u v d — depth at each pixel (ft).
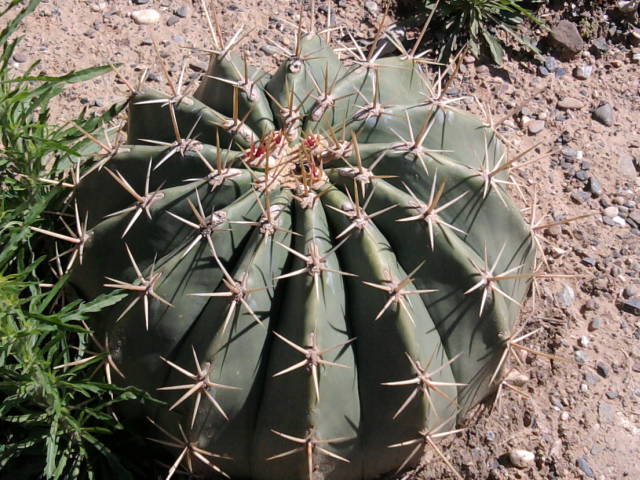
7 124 2.20
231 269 1.92
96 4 3.24
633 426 2.36
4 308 1.88
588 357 2.48
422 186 1.99
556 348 2.49
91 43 3.13
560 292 2.61
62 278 1.96
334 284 1.86
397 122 2.06
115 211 2.11
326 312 1.84
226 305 1.86
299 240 1.88
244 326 1.87
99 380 2.09
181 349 1.95
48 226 2.23
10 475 2.07
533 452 2.30
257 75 2.20
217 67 2.16
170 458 2.15
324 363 1.83
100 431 2.00
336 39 3.18
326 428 1.90
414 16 3.19
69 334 2.14
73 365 2.00
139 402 2.03
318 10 3.26
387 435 1.98
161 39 3.16
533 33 3.23
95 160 2.35
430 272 1.94
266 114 2.09
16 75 2.99
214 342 1.87
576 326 2.55
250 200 1.90
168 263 1.91
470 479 2.27
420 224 1.92
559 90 3.13
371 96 2.14
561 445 2.32
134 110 2.18
